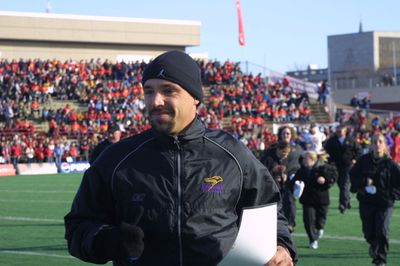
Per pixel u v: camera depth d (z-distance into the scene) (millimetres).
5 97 47594
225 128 47844
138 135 3879
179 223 3631
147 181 3693
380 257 10453
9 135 42750
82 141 43562
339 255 11688
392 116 53969
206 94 54094
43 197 22953
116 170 3742
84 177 3844
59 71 53062
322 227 12359
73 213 3801
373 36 119938
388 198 10328
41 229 15047
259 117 50125
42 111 47156
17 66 51344
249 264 3592
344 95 82562
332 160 18078
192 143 3770
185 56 3783
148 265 3658
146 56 64750
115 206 3791
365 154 10492
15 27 58656
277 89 54406
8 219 16906
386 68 115750
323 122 52469
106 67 54344
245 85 55312
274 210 3670
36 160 40875
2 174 38219
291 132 11992
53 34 60062
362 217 10539
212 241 3633
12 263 10992
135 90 52094
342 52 122125
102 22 62031
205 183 3688
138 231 3359
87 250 3514
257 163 3859
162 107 3705
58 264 10898
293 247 3863
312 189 12219
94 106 48594
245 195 3795
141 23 63656
